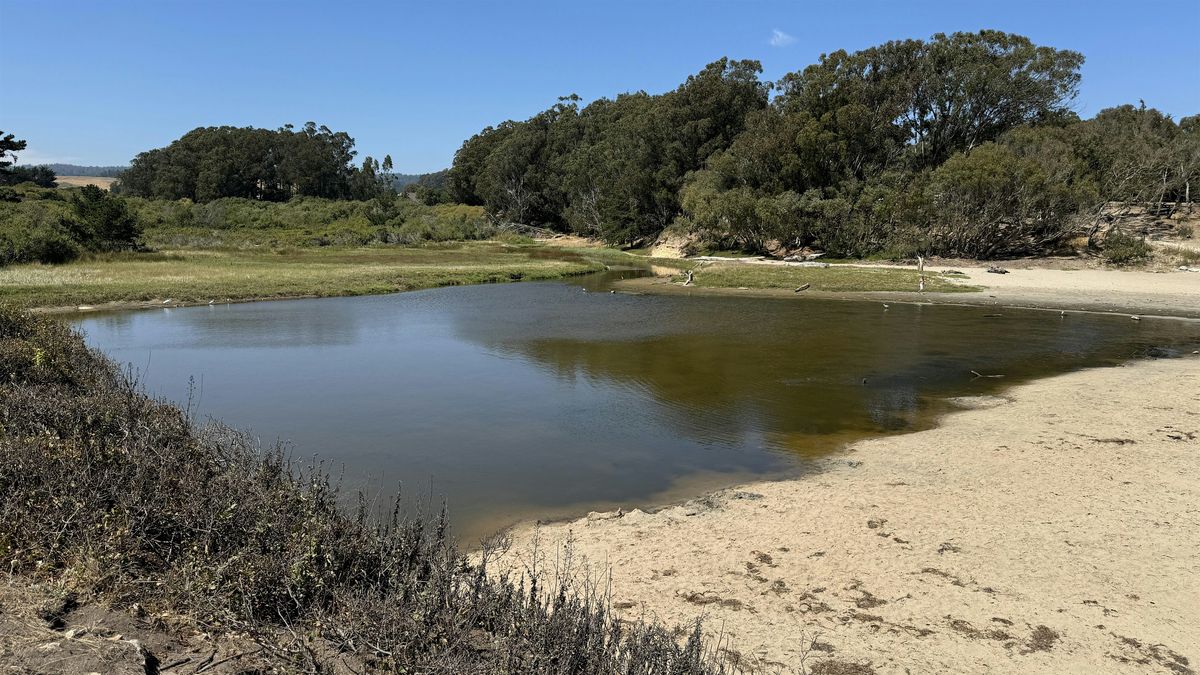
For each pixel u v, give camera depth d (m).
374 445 11.23
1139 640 5.55
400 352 19.45
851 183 53.41
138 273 39.38
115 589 4.53
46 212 55.28
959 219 45.19
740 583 6.54
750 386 15.21
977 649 5.44
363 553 5.29
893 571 6.72
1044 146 46.91
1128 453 10.02
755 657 5.32
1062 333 22.05
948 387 14.98
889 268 42.78
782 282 36.91
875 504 8.41
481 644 4.46
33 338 13.68
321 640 4.33
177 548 5.21
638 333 22.52
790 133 54.81
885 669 5.18
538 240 84.75
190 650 4.09
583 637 4.41
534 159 96.62
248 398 14.34
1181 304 28.12
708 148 67.31
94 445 6.60
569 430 12.02
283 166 128.75
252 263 49.28
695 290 35.78
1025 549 7.13
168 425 8.06
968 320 24.94
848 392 14.62
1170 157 49.53
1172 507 8.09
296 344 20.77
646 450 10.95
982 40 60.16
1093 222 45.38
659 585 6.50
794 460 10.40
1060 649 5.43
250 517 5.45
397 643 4.10
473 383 15.66
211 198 118.31
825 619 5.89
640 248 69.75
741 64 70.94
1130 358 17.92
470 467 10.20
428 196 127.38
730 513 8.25
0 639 3.78
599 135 89.69
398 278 39.25
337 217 96.50
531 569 6.79
